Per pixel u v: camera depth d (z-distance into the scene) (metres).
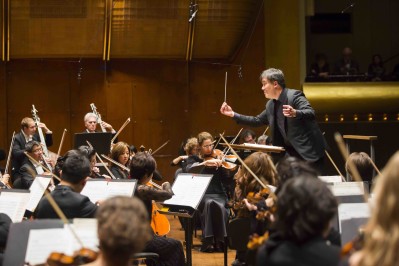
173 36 12.95
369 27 15.84
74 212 4.81
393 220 2.35
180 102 13.52
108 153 9.12
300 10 13.34
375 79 13.98
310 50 15.91
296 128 6.43
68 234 3.82
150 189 5.77
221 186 8.59
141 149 11.04
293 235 3.01
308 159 6.39
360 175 5.80
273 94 6.57
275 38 13.32
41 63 13.09
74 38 12.70
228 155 9.22
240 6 12.80
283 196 3.04
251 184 5.56
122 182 5.68
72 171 4.96
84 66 13.22
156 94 13.47
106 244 2.86
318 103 13.55
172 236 9.98
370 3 15.96
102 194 5.64
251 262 4.39
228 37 13.12
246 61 13.48
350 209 4.30
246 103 13.55
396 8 15.95
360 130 13.88
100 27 12.66
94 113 11.02
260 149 6.12
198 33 12.97
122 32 12.74
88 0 12.46
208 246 8.48
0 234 4.56
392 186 2.36
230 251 8.76
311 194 3.00
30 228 3.81
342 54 15.88
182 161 9.94
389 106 13.78
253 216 5.19
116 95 13.33
